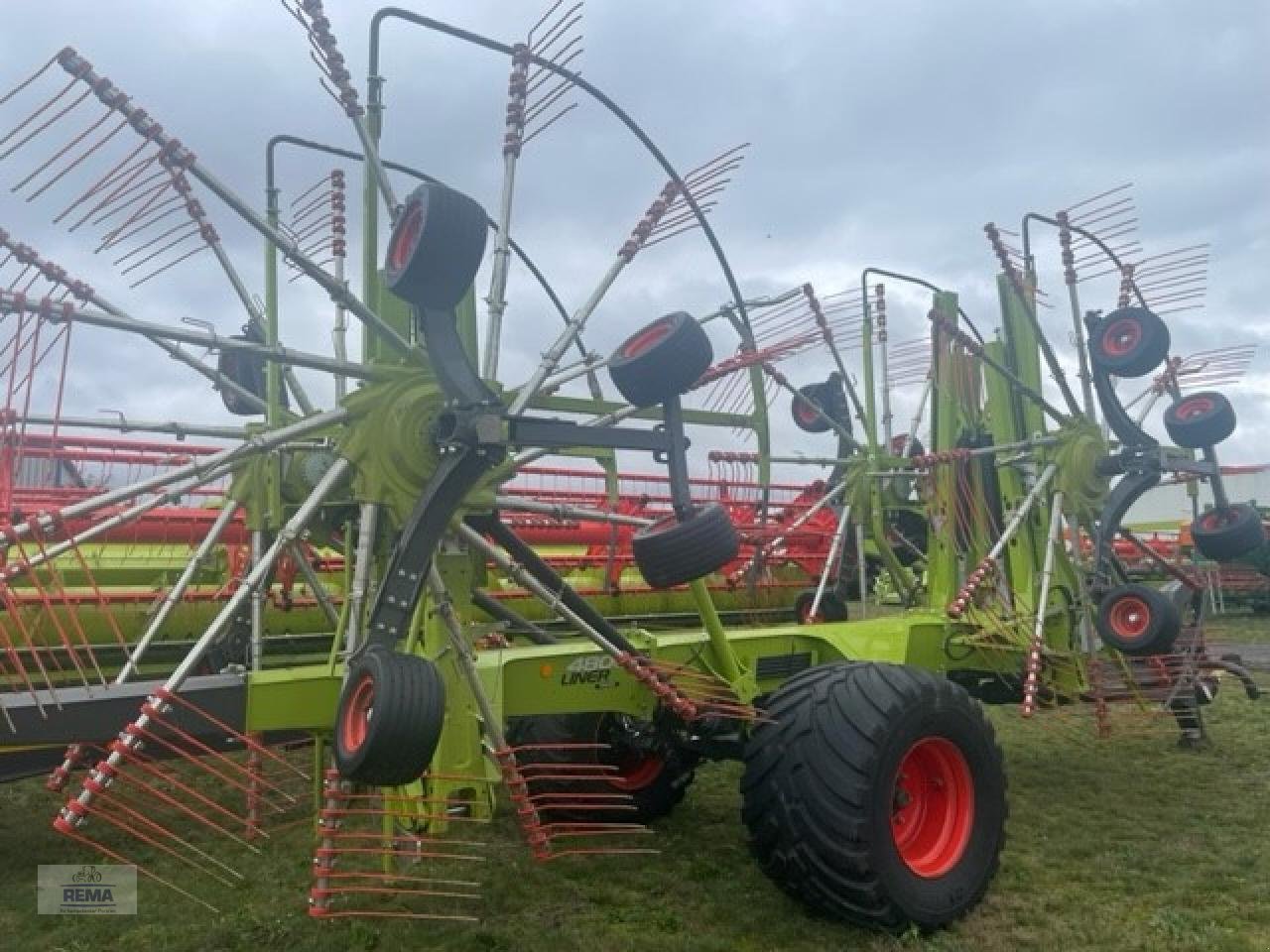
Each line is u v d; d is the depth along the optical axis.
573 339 3.91
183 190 4.39
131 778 3.37
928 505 6.39
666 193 4.15
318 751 4.02
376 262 4.11
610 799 5.11
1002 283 6.82
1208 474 6.75
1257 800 5.63
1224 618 19.09
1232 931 3.71
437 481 3.33
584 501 7.83
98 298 3.83
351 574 4.28
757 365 5.93
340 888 3.48
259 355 3.52
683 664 4.39
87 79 3.32
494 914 3.93
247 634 6.00
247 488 4.55
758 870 4.50
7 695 3.47
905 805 3.93
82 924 3.85
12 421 3.30
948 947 3.58
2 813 5.43
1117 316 6.33
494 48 4.04
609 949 3.58
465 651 3.68
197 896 4.14
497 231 3.96
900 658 5.07
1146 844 4.82
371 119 4.07
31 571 3.52
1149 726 7.67
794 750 3.70
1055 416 6.28
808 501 8.40
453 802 3.67
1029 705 5.41
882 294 7.75
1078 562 6.23
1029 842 4.88
